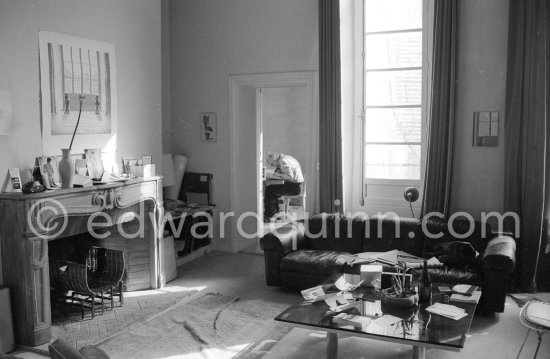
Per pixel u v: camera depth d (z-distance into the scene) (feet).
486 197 18.74
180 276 19.76
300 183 29.73
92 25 16.44
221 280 19.20
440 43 18.49
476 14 18.35
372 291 13.41
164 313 15.76
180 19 23.18
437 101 18.66
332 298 12.84
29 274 13.33
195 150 23.52
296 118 33.24
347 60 20.57
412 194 18.86
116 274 16.33
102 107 16.90
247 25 21.98
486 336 13.94
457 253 15.78
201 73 23.03
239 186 23.25
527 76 17.25
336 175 20.38
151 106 19.27
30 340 13.44
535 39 17.07
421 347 10.93
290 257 17.35
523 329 14.39
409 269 14.99
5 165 13.70
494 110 18.37
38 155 14.62
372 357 12.80
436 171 18.86
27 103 14.28
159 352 13.05
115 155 17.54
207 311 15.90
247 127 23.58
